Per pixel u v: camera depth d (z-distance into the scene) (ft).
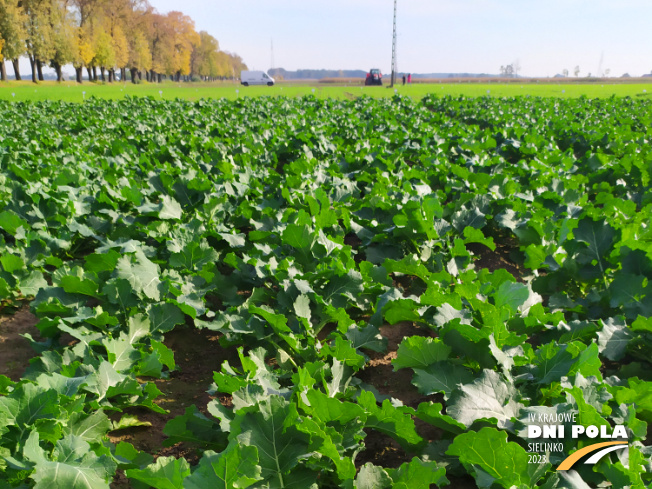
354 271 16.99
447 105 105.91
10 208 23.75
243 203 25.31
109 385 11.91
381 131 57.62
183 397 14.14
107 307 15.78
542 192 28.91
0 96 128.98
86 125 59.93
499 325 12.50
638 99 122.31
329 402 9.88
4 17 200.95
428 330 17.84
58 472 8.20
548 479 8.77
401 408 10.58
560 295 17.43
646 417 11.68
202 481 7.76
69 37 236.22
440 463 10.56
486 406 10.49
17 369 15.15
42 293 15.80
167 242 19.03
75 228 21.58
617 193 31.32
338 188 28.86
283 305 15.87
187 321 17.66
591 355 11.27
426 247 21.06
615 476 8.84
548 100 116.78
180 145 45.34
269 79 264.31
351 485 9.00
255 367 12.07
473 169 36.29
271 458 9.18
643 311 15.06
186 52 379.35
